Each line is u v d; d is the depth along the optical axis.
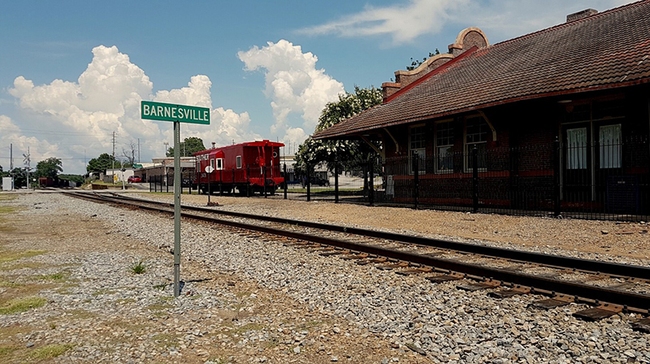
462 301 6.21
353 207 20.88
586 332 4.93
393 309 5.95
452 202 19.53
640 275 7.12
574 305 5.84
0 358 4.68
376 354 4.64
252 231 13.92
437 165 20.66
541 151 16.30
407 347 4.75
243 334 5.27
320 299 6.55
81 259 10.21
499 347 4.62
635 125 13.70
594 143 15.20
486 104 15.95
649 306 5.38
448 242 10.13
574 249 9.88
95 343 5.04
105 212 23.31
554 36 20.53
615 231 11.14
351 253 9.97
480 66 22.27
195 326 5.55
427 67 26.95
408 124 21.50
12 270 9.02
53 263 9.77
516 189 17.06
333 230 13.87
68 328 5.53
